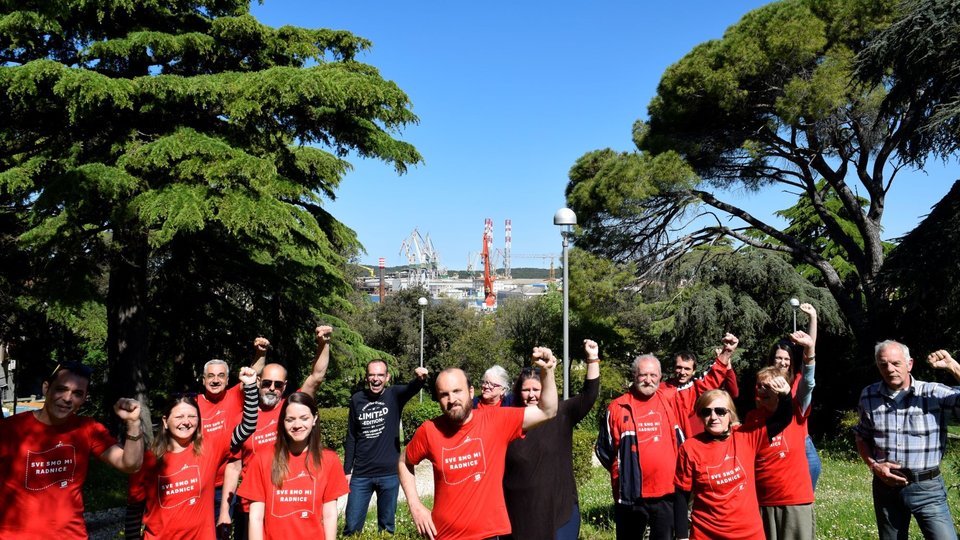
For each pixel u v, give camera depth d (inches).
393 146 614.5
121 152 514.0
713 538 175.9
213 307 720.3
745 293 1003.9
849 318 861.2
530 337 1470.2
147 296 617.9
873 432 198.5
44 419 159.9
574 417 190.4
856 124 794.2
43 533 154.8
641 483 211.3
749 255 1018.1
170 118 542.6
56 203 440.8
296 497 161.2
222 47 559.2
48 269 500.7
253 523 160.2
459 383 161.3
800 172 912.9
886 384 197.3
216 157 488.7
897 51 639.1
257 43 588.7
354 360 844.0
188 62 581.0
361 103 542.3
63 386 156.8
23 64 509.7
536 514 181.3
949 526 187.8
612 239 882.8
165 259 660.1
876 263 829.8
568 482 189.5
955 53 616.4
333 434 888.9
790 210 1316.4
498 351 1603.1
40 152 521.7
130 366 565.0
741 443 178.5
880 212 830.5
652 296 1144.8
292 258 686.5
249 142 554.6
